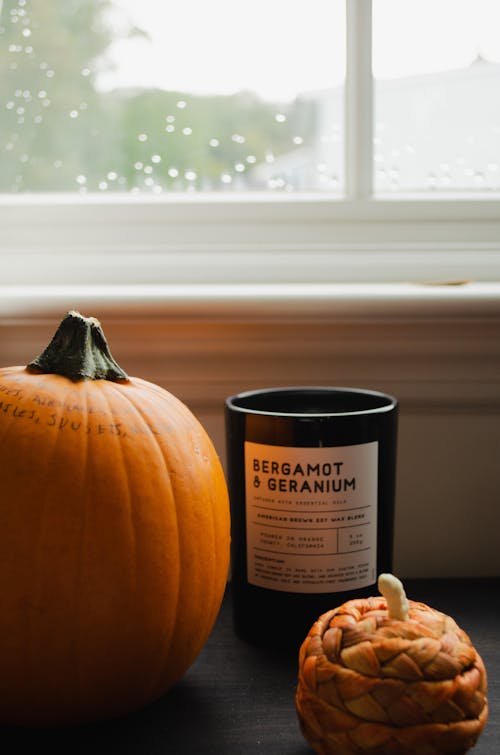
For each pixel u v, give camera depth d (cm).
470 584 77
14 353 76
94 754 49
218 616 70
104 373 54
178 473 52
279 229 85
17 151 88
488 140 89
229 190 88
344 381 78
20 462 48
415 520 80
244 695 56
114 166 89
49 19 87
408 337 77
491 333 76
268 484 61
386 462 62
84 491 48
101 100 88
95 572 48
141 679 51
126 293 74
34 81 87
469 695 45
